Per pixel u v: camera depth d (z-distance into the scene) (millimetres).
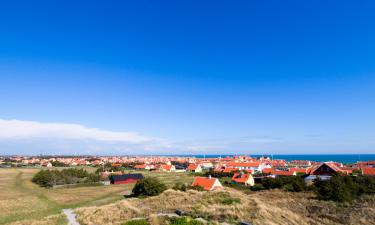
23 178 110625
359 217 43406
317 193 65312
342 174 78125
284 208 50281
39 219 42781
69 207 56250
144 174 134500
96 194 75125
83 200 65125
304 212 47625
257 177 105125
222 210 38844
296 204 54969
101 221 37500
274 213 39500
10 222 42469
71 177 102250
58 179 95812
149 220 34219
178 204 45688
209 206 41906
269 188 78812
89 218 39656
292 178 80062
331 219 42594
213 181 74312
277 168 159125
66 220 40719
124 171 153375
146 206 45531
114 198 67750
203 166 189500
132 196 70000
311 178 87625
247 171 128875
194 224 31891
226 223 33250
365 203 53469
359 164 160875
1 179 106250
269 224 33531
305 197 62844
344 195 57188
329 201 56938
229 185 90250
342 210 48562
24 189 83500
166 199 50781
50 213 49344
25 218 45250
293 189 72125
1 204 57688
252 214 37344
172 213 39156
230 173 120000
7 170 146125
